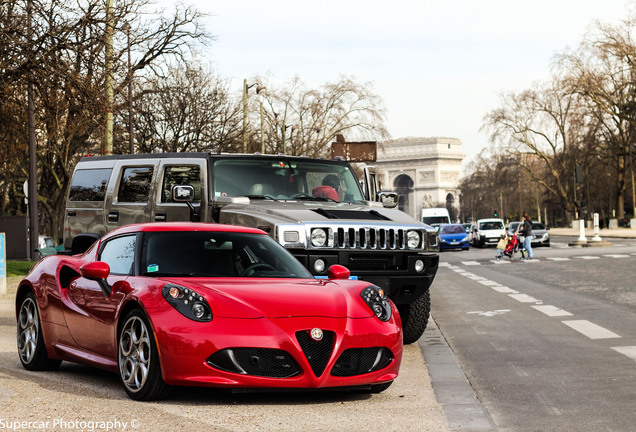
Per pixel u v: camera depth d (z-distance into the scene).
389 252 10.52
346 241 10.20
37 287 8.66
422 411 6.68
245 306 6.66
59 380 8.01
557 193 92.31
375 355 7.04
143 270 7.46
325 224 10.11
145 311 6.69
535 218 159.75
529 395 7.59
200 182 11.35
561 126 83.75
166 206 11.59
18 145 28.70
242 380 6.45
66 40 22.78
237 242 7.95
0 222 35.06
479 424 6.24
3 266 19.67
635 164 80.50
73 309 8.00
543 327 12.96
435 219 76.81
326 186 12.02
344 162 12.46
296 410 6.58
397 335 7.20
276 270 7.79
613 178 94.69
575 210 90.25
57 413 6.23
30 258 30.72
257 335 6.50
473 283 23.56
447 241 54.94
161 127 43.88
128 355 6.97
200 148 44.78
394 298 10.72
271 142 68.81
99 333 7.53
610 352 10.18
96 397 6.98
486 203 160.12
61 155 38.53
